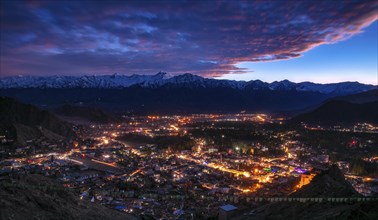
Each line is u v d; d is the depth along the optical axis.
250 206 82.44
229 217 73.19
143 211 85.94
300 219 54.19
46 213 52.28
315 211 55.94
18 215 47.09
